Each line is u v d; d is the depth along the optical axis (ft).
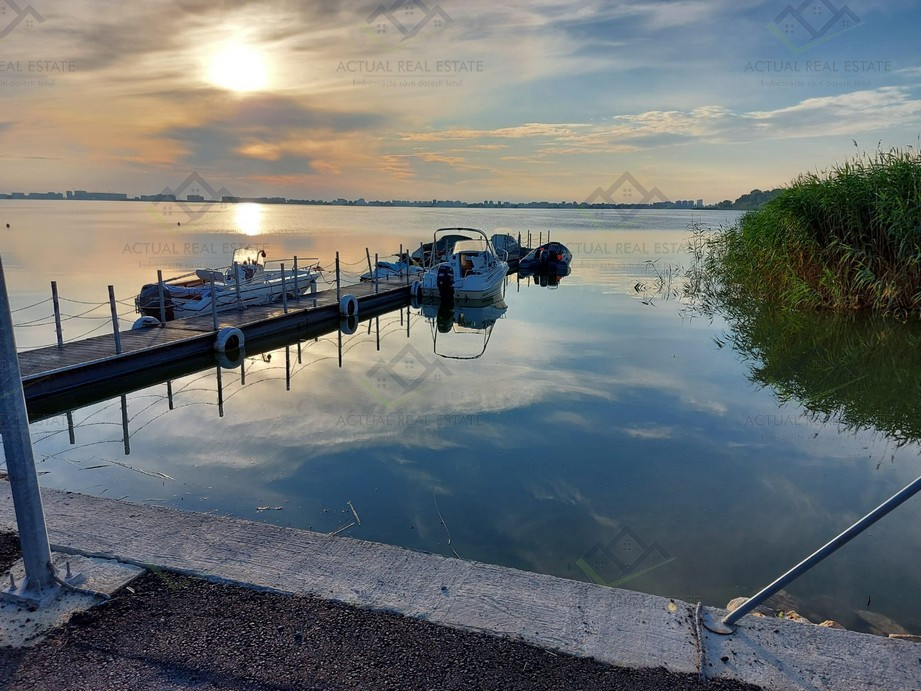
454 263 59.72
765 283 51.88
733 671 7.54
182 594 8.84
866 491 17.85
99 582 9.04
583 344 40.60
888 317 43.06
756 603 8.16
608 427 23.48
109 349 31.42
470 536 15.01
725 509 16.58
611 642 8.03
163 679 7.23
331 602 8.73
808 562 7.88
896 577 13.32
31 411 26.30
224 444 21.84
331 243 127.95
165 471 19.29
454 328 47.85
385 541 14.71
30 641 7.82
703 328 45.98
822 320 43.98
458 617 8.45
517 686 7.22
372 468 19.39
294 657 7.63
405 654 7.72
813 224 45.85
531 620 8.43
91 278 70.74
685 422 24.21
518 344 40.96
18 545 10.02
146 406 27.02
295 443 21.85
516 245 103.45
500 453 20.72
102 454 20.95
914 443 21.99
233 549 10.05
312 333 45.96
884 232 42.98
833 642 8.07
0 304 7.95
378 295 55.83
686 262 104.99
